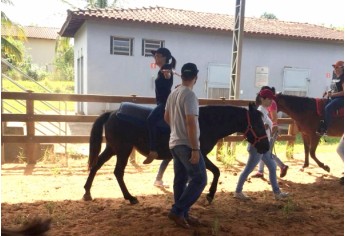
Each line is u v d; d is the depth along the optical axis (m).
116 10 15.57
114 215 4.69
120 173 5.14
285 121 9.04
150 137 4.79
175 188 4.32
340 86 7.26
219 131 4.89
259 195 5.91
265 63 17.19
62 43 24.34
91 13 14.25
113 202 5.29
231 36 16.27
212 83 16.28
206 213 4.91
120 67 14.92
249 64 16.95
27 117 7.32
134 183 6.46
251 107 4.95
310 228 4.48
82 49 15.88
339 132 7.45
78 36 17.41
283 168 6.68
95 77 14.66
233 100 8.71
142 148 5.04
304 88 17.97
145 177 6.92
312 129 7.39
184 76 3.92
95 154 5.14
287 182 6.84
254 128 4.93
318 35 17.89
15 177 6.54
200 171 3.96
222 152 8.55
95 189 5.98
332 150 10.70
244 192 6.07
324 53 18.12
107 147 5.39
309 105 7.34
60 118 7.51
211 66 16.17
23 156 7.90
